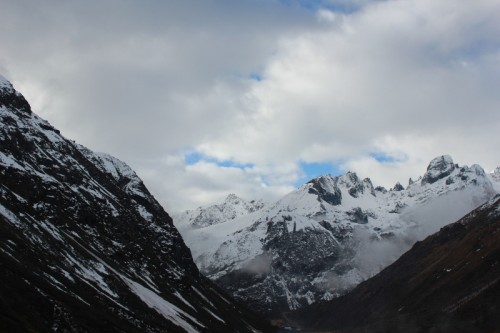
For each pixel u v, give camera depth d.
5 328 101.00
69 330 125.44
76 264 192.12
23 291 125.88
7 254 144.88
